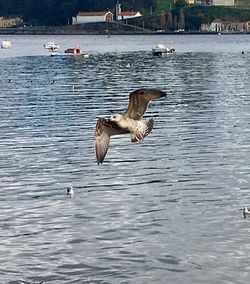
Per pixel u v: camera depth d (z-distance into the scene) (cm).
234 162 3759
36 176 3538
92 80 8800
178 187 3284
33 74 9831
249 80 8544
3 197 3169
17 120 5362
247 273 2341
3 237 2675
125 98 6738
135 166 3712
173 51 15950
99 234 2680
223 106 6000
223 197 3111
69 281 2312
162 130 4747
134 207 2991
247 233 2662
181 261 2430
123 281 2297
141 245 2562
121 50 17588
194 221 2797
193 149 4112
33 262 2452
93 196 3167
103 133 1124
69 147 4259
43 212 2950
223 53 15738
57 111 5853
